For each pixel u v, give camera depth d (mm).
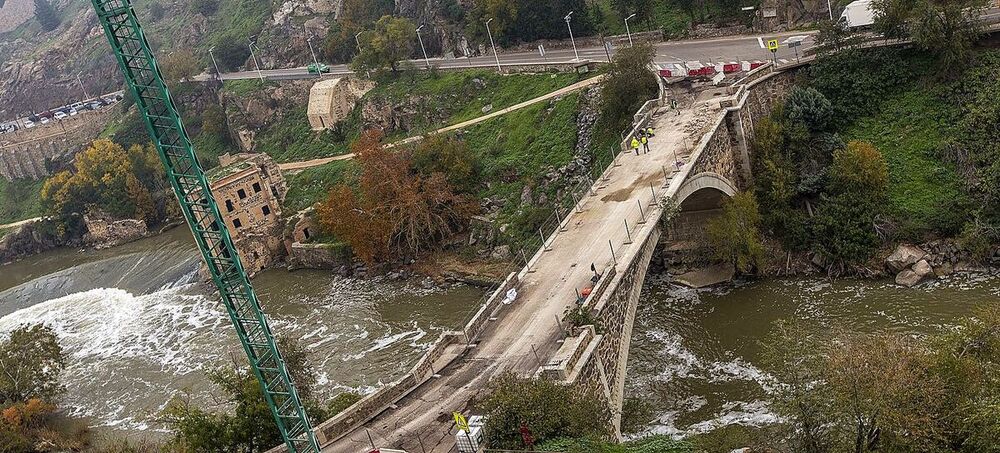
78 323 95375
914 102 69438
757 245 63719
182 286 99688
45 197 145750
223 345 78375
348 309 80312
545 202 83062
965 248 59656
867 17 75562
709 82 76875
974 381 34875
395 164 88750
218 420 50594
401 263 86938
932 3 71438
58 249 142125
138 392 71625
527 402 35312
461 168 89250
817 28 82688
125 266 116750
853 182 63938
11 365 68750
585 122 86625
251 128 146500
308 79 138875
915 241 61594
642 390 53969
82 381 76562
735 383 52312
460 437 34406
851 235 62656
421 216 85250
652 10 105250
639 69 78438
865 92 71062
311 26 163000
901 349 36750
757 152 69375
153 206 136625
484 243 83562
